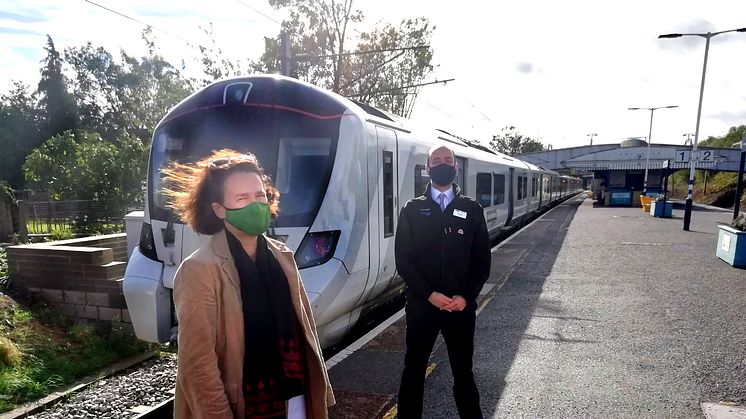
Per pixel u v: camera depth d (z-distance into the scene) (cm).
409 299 312
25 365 504
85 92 4834
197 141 488
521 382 406
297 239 441
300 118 473
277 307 183
